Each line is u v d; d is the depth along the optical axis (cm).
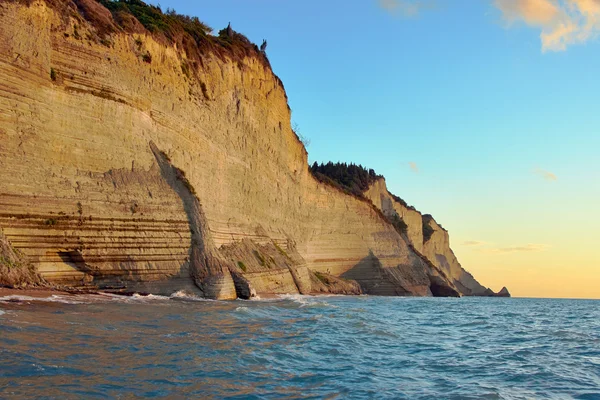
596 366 1434
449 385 1117
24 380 827
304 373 1155
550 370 1342
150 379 939
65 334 1235
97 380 885
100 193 2511
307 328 1958
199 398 862
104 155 2614
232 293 3108
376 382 1109
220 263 3052
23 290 2020
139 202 2706
